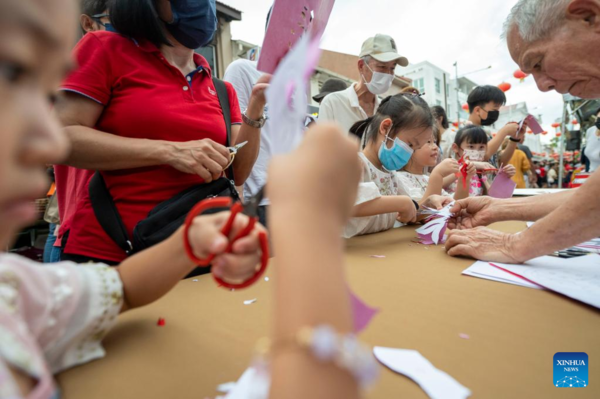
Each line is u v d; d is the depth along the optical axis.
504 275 0.80
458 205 1.30
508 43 0.97
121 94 1.01
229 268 0.37
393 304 0.65
